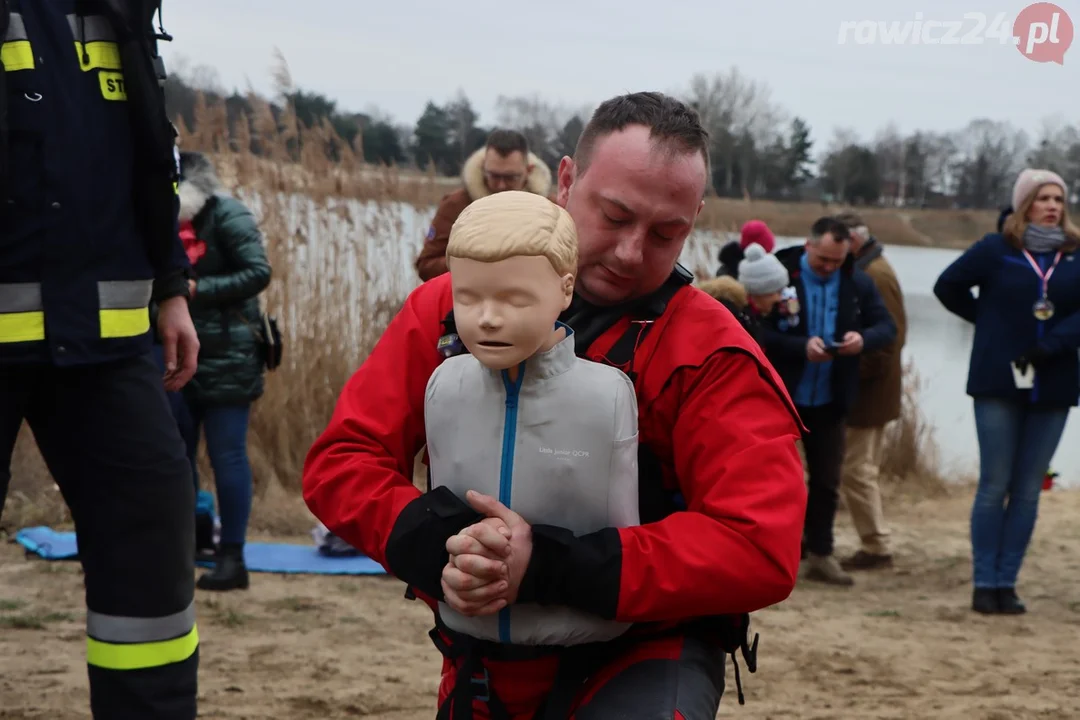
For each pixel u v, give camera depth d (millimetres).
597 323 1961
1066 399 5770
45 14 2352
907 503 9180
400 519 1839
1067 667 4953
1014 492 5984
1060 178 5711
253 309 5426
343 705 3934
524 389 1813
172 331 2932
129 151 2494
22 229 2326
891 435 9680
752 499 1809
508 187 5562
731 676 4652
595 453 1803
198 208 5160
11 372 2436
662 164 1854
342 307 8203
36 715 3576
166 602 2584
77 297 2404
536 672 1923
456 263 1752
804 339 6371
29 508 6531
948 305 6008
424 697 4078
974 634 5551
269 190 8203
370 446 1991
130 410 2537
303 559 6258
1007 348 5754
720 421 1865
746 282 6465
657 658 1922
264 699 3949
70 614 4848
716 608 1797
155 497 2557
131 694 2555
